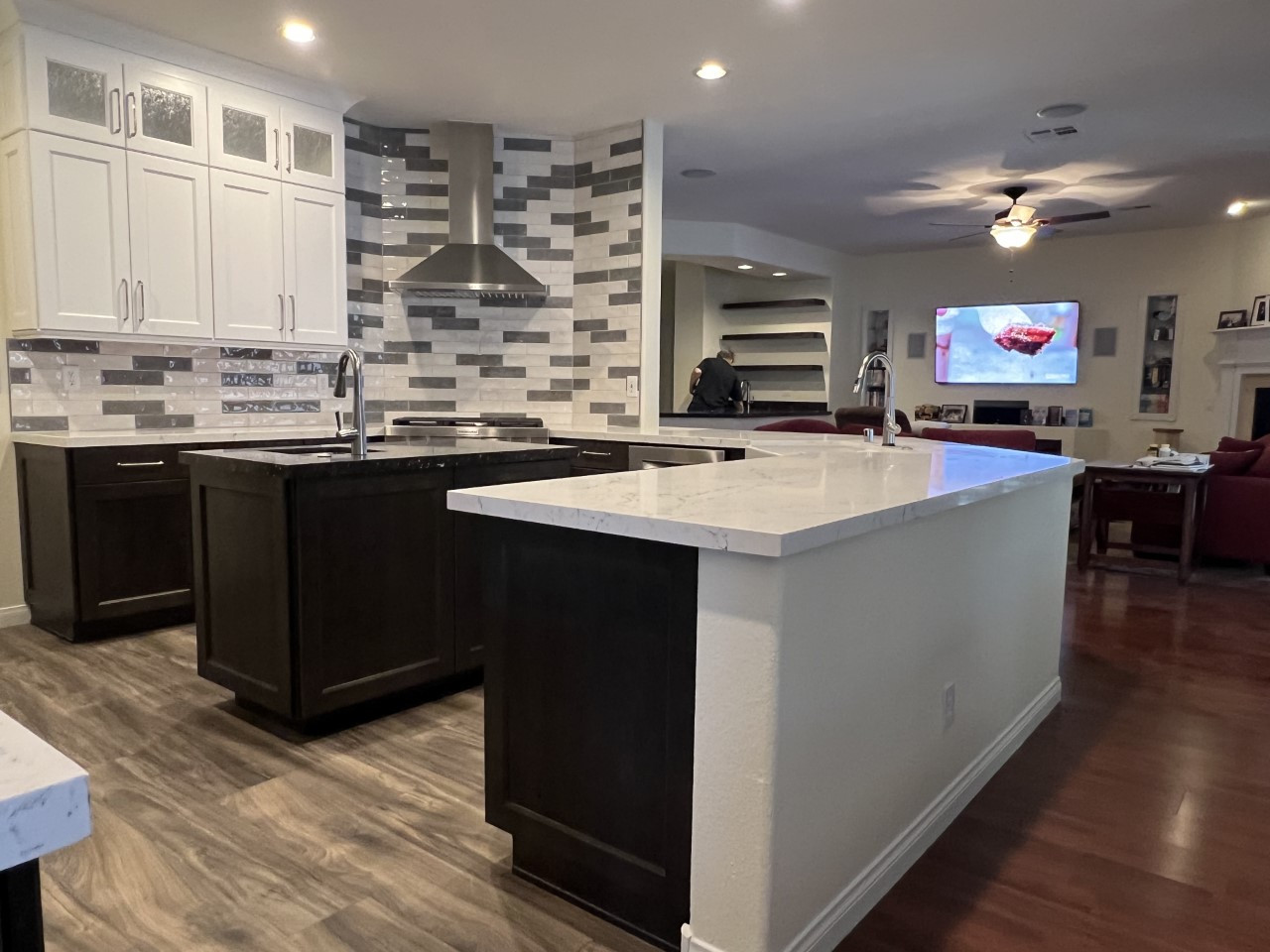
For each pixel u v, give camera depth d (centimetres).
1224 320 775
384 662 278
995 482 216
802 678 153
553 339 514
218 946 166
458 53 380
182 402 421
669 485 200
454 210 482
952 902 188
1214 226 782
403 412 502
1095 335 854
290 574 253
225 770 242
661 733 163
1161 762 263
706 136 506
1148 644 388
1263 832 220
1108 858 207
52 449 352
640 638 165
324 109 430
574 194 509
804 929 162
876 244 896
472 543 300
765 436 424
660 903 167
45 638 366
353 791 230
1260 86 424
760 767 148
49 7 331
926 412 945
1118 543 574
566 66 396
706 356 995
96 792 228
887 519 164
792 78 411
